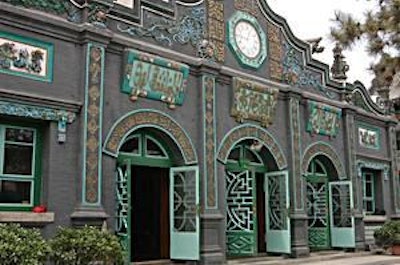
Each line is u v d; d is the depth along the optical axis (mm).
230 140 14375
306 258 15734
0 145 10266
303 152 16734
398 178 21391
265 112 15461
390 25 12172
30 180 10586
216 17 14586
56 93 10750
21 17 10359
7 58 10141
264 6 16078
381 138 20969
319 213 18172
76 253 9352
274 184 15852
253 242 14711
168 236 14141
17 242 8375
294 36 16969
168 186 14289
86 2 11414
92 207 10852
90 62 11250
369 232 19219
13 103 10086
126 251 11578
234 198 15180
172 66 12930
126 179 11922
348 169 18500
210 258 13039
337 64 18922
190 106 13516
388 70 12953
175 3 13516
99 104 11281
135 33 12508
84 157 10883
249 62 15258
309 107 17031
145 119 12367
